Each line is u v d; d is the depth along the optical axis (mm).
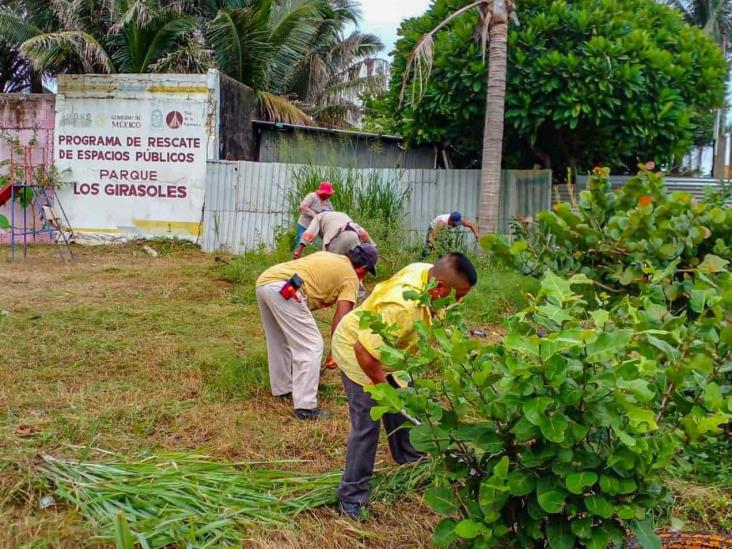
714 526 3471
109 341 6484
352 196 11367
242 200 13891
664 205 4770
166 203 14688
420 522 3473
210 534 3162
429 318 3283
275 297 4867
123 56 18438
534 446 2516
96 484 3393
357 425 3473
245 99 16062
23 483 3350
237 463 3896
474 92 11266
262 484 3691
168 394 5160
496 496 2480
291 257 10555
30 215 15211
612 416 2338
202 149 14492
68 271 11172
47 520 3113
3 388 5090
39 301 8383
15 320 7105
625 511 2396
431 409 2598
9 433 4094
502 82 10531
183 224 14664
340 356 3549
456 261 3260
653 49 10781
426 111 11789
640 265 4594
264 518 3340
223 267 11055
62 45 17406
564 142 12125
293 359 4922
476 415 2916
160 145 14586
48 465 3508
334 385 5586
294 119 17516
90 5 18328
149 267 11812
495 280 8719
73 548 2979
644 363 2332
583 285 4566
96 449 4023
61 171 14898
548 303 2564
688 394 2930
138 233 14828
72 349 6199
